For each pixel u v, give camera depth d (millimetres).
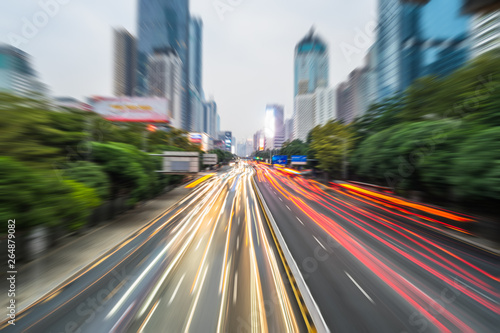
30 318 6836
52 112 16188
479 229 13555
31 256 10414
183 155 26438
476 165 12797
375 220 18172
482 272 9602
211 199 28797
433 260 10797
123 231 15336
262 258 11031
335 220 18297
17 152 11422
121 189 19547
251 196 31047
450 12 44000
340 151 39562
